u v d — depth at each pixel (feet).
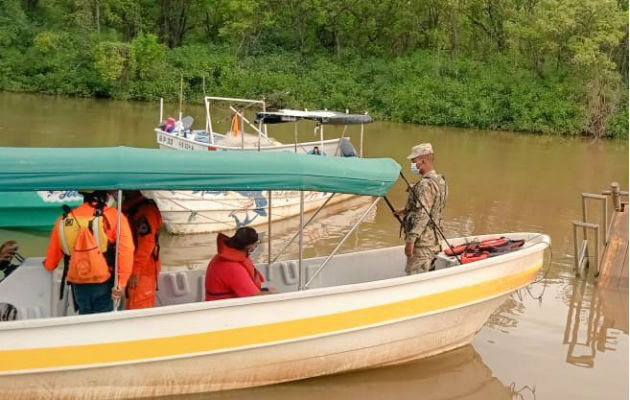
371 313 20.71
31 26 130.72
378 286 20.56
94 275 18.02
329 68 124.57
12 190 17.25
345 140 48.55
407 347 22.09
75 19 127.65
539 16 115.65
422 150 22.06
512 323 26.73
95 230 17.98
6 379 17.40
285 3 138.31
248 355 19.53
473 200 48.93
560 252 36.65
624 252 31.50
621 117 103.30
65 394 18.19
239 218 38.47
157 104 112.06
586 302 29.35
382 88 117.70
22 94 113.60
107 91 117.19
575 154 79.36
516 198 50.47
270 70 125.90
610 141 100.22
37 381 17.72
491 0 129.80
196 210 36.70
